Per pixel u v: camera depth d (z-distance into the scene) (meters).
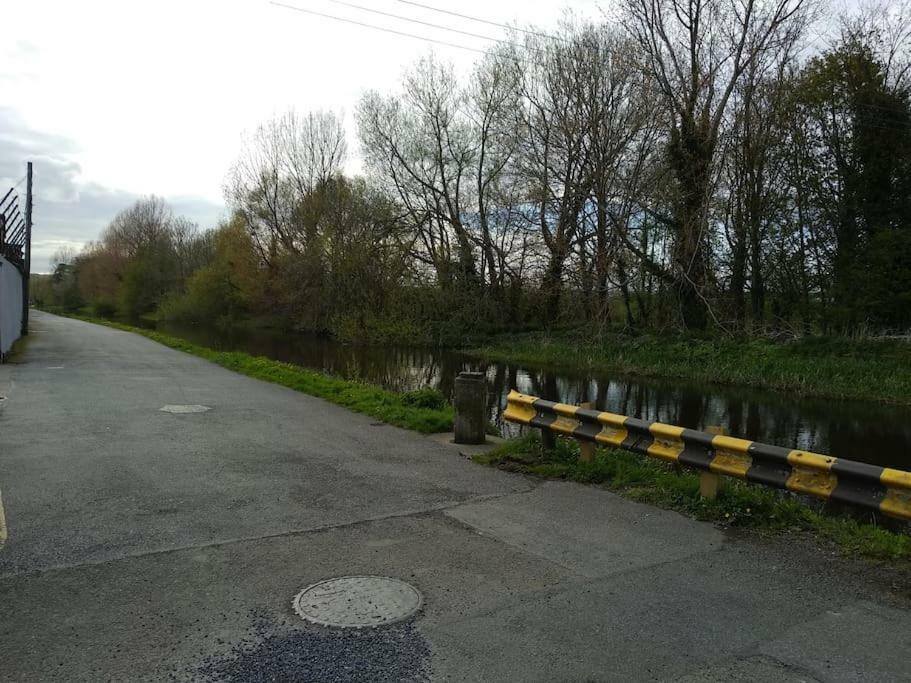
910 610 3.81
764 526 5.23
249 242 47.47
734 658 3.25
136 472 6.49
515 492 6.16
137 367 16.66
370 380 20.97
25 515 5.14
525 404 7.43
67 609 3.62
